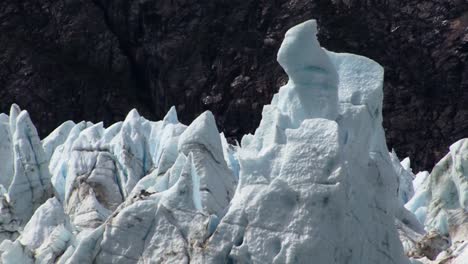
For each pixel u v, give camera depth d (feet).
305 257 170.91
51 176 284.61
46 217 222.28
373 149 197.77
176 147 249.75
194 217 182.60
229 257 175.94
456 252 207.00
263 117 191.93
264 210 174.91
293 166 176.14
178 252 179.73
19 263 200.54
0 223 235.40
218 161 215.10
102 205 262.88
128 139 276.41
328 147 174.91
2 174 281.95
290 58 184.96
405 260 195.11
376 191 192.44
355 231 180.24
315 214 172.45
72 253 197.26
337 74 187.21
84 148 277.23
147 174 272.92
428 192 261.44
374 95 192.24
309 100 185.26
